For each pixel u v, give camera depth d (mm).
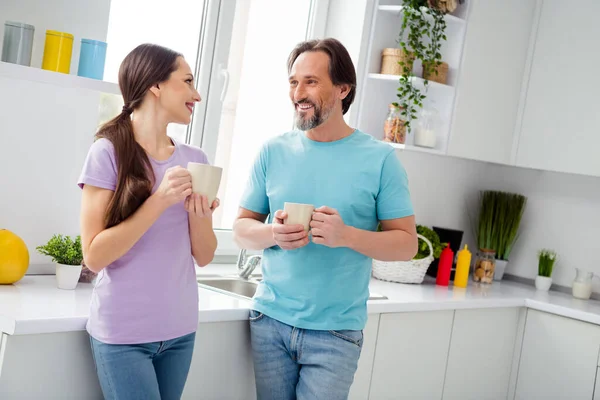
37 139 2250
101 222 1737
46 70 1967
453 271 3797
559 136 3727
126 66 1822
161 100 1827
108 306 1767
